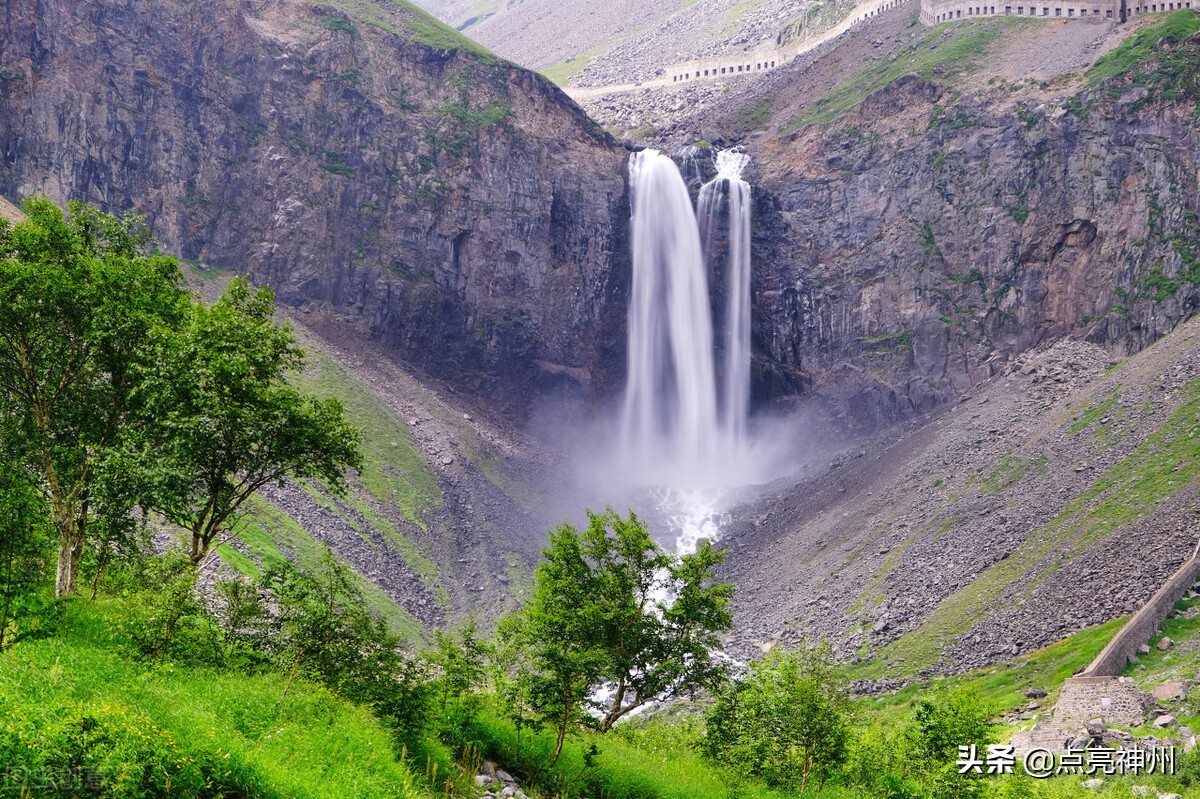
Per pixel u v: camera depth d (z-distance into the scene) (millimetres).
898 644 117500
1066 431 147750
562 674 40625
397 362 186000
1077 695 89688
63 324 45719
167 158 180875
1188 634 100312
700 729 57406
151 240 51250
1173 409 138125
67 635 35281
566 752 42406
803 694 50438
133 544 44469
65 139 169375
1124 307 177125
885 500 153000
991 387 178000
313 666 36312
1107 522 121750
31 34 168875
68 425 45469
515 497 165750
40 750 23344
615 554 48156
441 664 39969
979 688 102250
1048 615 110938
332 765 30203
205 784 26047
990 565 125250
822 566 142375
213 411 40188
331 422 43219
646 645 46625
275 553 107688
